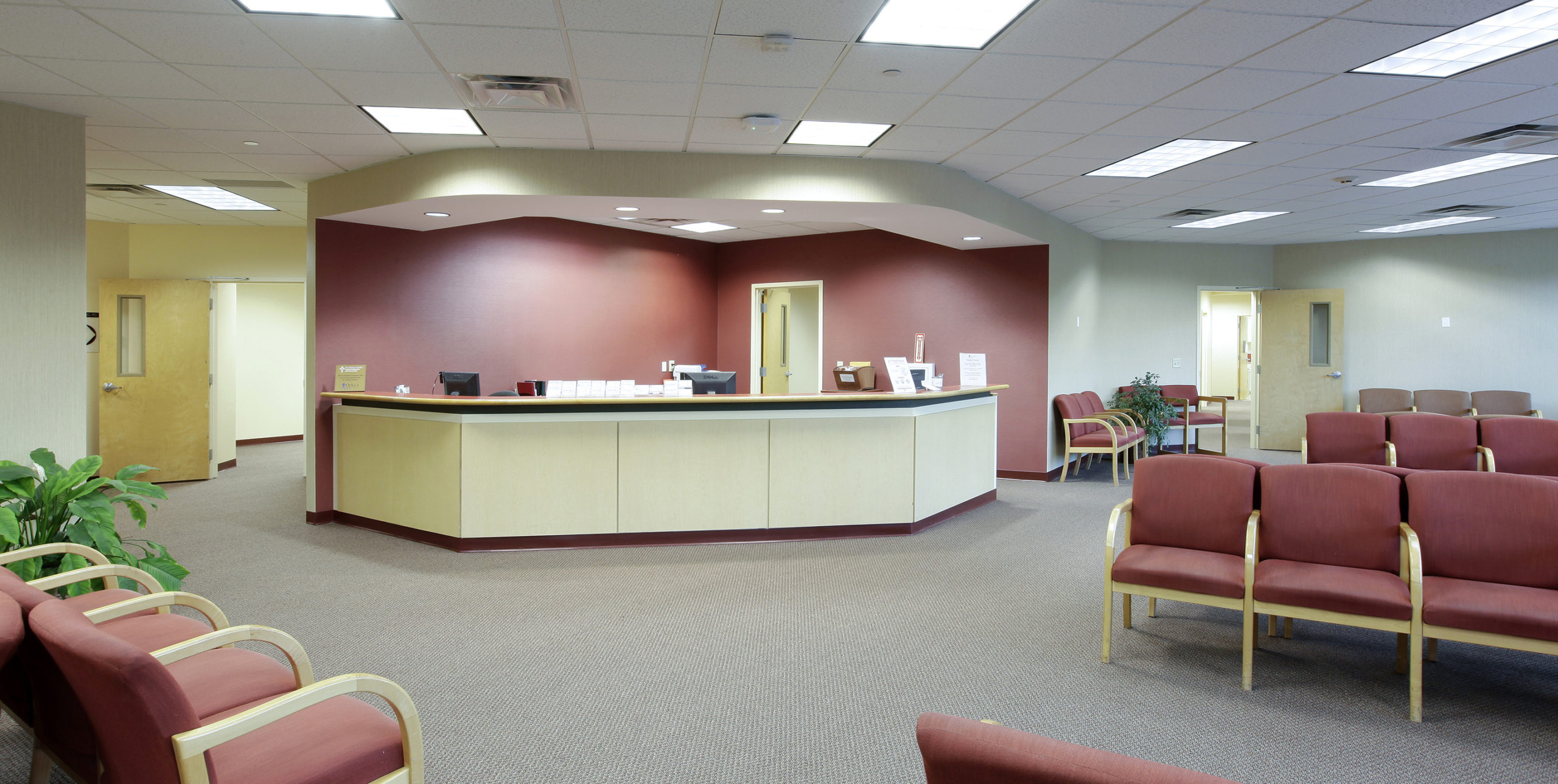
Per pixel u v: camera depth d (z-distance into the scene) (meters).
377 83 4.32
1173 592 3.38
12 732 2.88
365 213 6.33
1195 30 3.66
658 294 9.41
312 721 1.99
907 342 9.20
